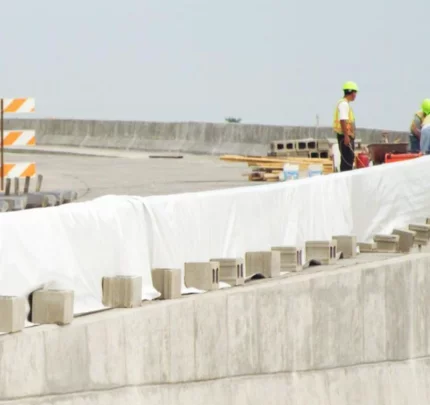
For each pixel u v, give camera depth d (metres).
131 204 33.38
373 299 41.41
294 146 88.75
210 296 33.69
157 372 31.08
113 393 29.33
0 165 53.62
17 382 26.27
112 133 122.75
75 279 30.36
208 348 33.22
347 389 39.69
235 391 34.25
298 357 37.41
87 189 70.19
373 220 48.56
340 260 43.81
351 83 64.69
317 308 38.47
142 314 30.62
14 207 50.00
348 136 64.69
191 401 32.34
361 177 47.69
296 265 40.28
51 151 116.69
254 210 40.00
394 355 42.41
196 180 79.19
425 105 69.25
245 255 38.72
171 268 34.16
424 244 47.81
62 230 30.14
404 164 49.78
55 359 27.47
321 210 44.72
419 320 43.69
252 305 35.28
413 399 43.03
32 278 28.77
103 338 29.05
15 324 26.69
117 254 32.31
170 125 119.00
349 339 40.09
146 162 101.12
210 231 37.34
